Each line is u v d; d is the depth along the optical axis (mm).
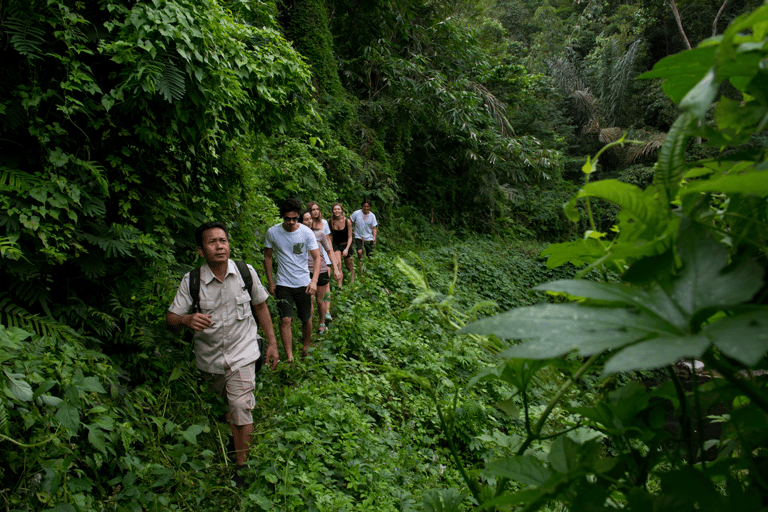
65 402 2512
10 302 3010
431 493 1015
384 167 13109
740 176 502
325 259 6527
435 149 15289
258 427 3756
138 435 2980
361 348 5695
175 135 4066
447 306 857
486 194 15883
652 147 17969
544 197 18750
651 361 392
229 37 3982
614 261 695
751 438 659
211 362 3459
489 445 4035
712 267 493
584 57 28969
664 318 478
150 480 2834
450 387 5047
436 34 14789
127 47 3270
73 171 3381
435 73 13383
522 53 27234
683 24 23984
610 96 23422
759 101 545
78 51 3141
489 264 12539
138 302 3707
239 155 5180
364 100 14039
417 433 4500
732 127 557
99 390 2748
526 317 506
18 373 2502
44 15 3096
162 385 3594
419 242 13547
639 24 23844
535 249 15812
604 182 583
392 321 6852
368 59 13711
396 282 9016
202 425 3240
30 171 3260
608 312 497
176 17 3344
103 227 3547
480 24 21547
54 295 3365
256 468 3266
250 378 3449
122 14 3410
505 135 15797
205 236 3400
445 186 15695
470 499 2445
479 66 15758
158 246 3809
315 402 4098
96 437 2600
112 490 2773
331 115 11508
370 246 10102
